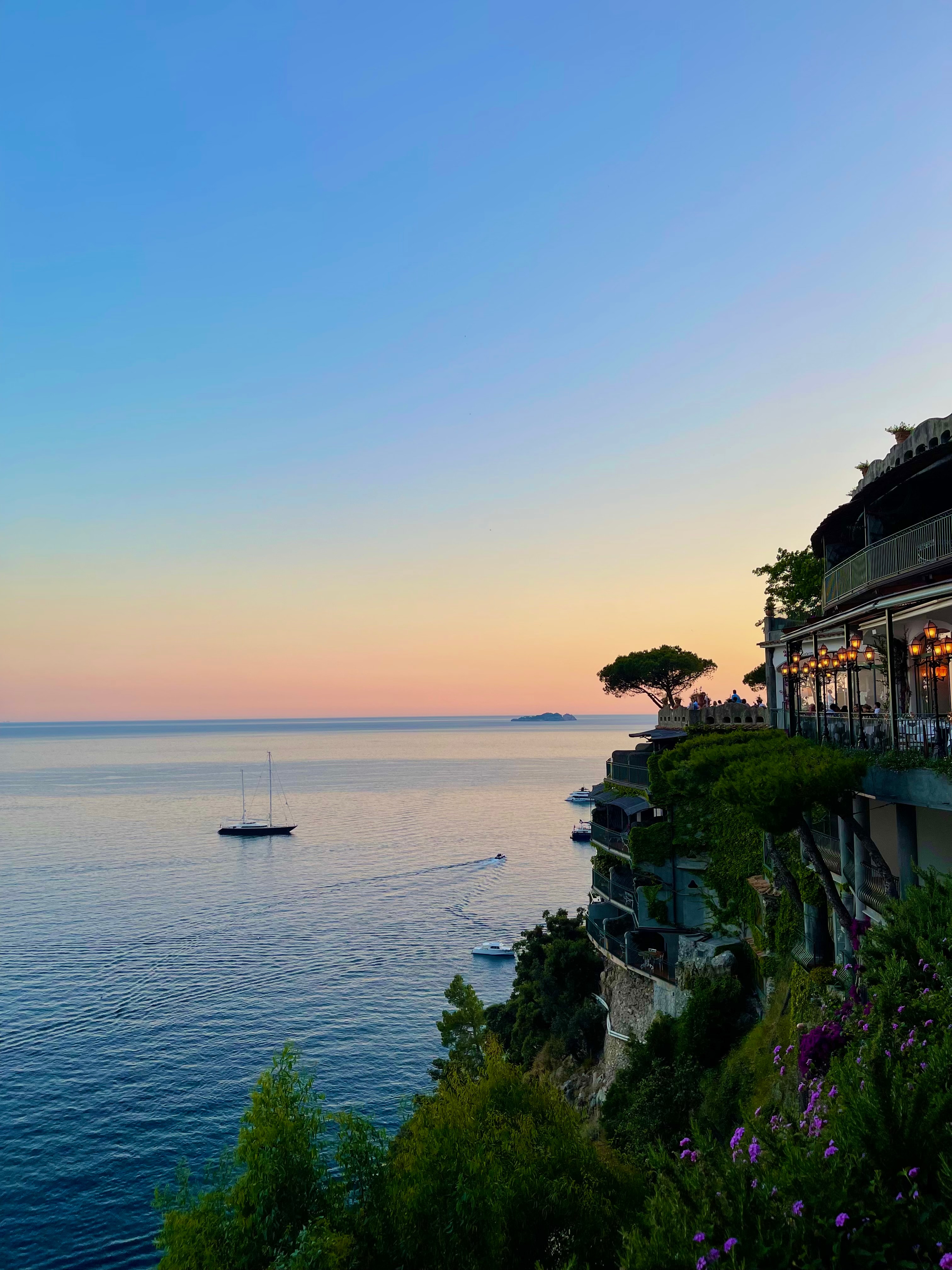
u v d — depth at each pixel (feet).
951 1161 29.35
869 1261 26.96
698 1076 97.60
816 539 104.68
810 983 83.35
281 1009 216.95
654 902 129.49
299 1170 54.13
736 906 118.52
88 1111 163.43
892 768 66.03
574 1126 61.67
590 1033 142.20
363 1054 188.96
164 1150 149.79
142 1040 196.65
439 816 642.22
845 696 118.83
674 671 262.06
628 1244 32.07
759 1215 28.99
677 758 122.52
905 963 46.29
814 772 68.54
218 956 263.49
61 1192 138.51
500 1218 49.93
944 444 69.26
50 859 447.01
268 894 357.00
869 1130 30.78
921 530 68.74
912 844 66.39
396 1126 152.35
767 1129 35.22
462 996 140.26
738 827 119.44
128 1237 127.44
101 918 313.53
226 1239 51.72
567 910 322.75
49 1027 204.95
